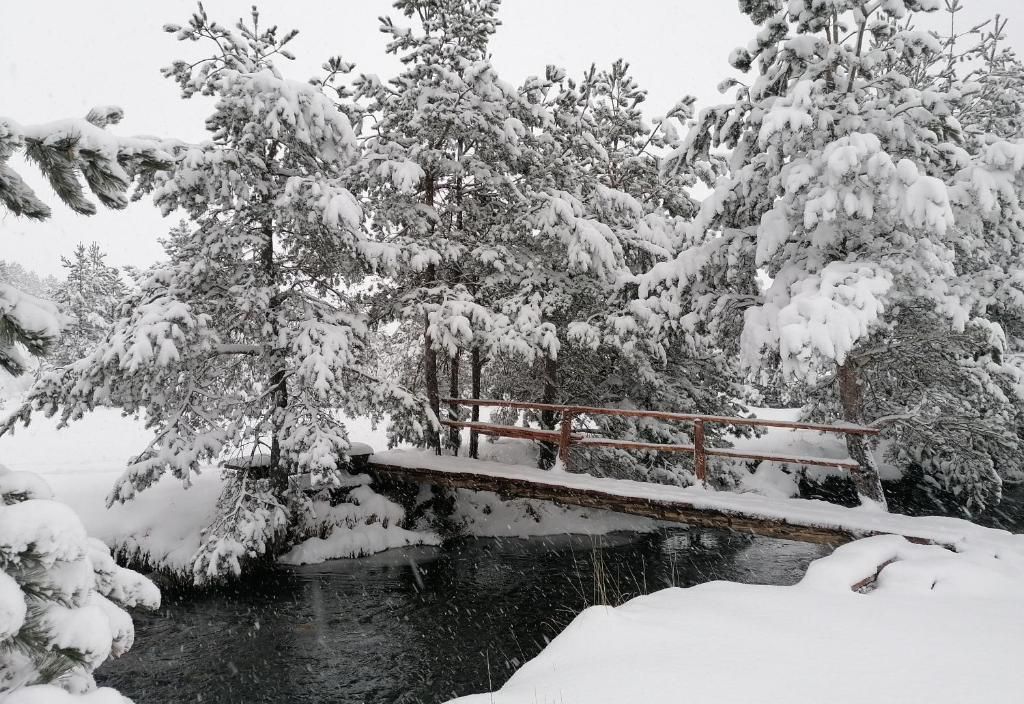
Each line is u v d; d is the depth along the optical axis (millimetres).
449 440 13055
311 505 10484
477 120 11180
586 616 3457
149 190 8578
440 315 10953
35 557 1727
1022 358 11805
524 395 15250
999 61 15773
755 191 8953
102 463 14148
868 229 7875
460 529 12109
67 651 1812
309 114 8859
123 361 7566
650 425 13273
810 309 6793
